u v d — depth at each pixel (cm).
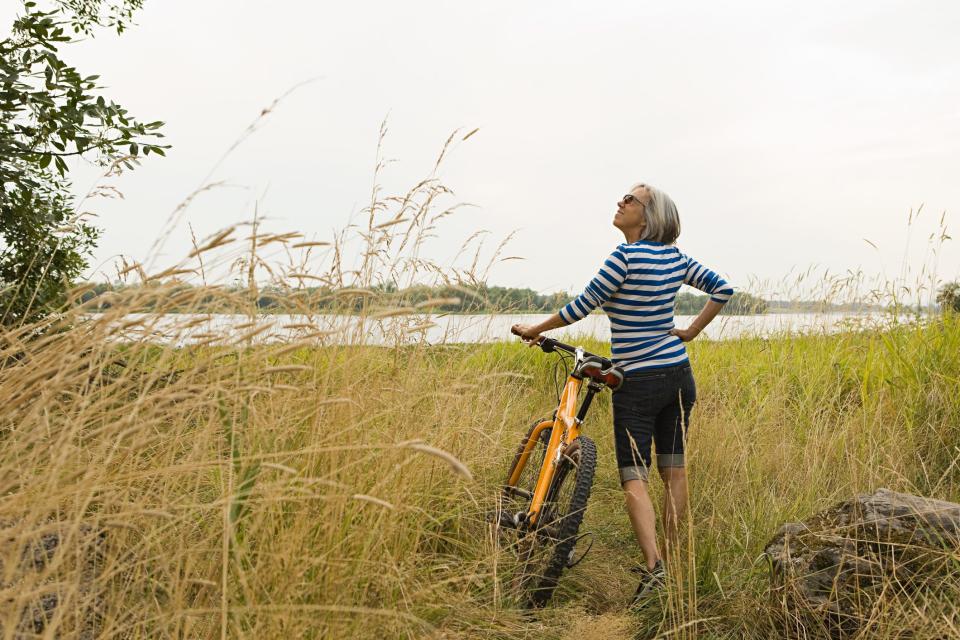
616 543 362
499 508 306
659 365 316
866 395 469
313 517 207
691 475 403
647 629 267
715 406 501
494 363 469
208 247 165
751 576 281
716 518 345
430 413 292
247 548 186
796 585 245
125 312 160
